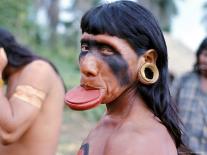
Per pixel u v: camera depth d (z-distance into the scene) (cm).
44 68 275
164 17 2636
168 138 140
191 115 434
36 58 278
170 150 136
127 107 148
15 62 272
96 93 142
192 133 430
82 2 2598
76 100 142
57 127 283
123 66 141
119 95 147
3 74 276
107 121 152
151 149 133
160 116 149
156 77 146
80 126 1038
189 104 438
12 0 1197
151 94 147
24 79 269
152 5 2594
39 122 275
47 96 277
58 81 285
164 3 2619
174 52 1008
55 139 281
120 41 141
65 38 2827
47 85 274
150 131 139
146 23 144
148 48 145
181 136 157
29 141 273
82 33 147
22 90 265
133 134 138
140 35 143
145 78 144
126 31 142
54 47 2459
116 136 139
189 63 987
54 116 280
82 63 143
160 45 146
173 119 153
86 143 153
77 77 1367
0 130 258
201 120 431
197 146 427
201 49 437
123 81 143
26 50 279
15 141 262
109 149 138
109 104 153
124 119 146
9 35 276
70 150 830
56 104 281
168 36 1088
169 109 152
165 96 150
